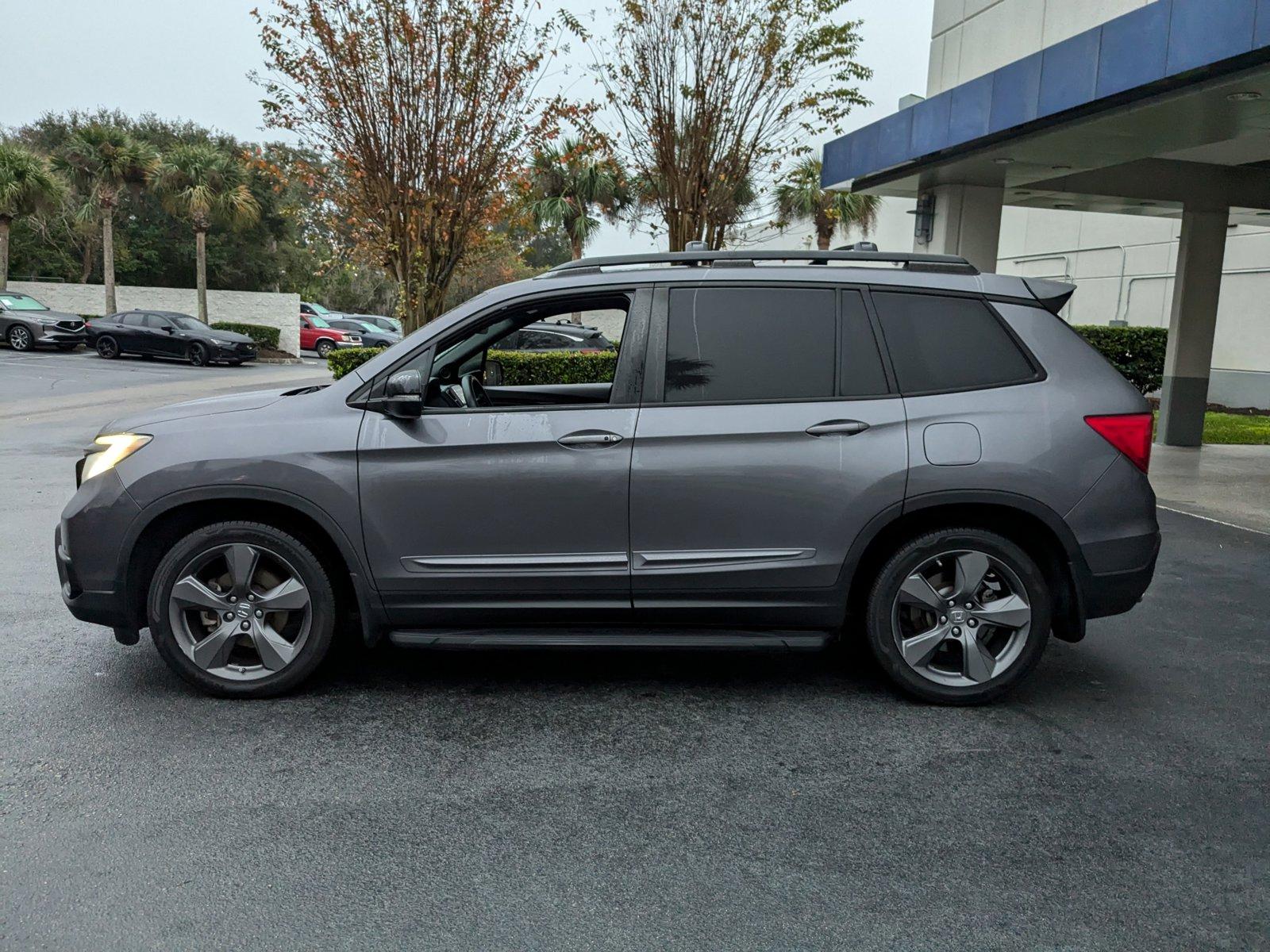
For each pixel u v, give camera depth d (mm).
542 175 31875
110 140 32000
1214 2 6863
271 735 3740
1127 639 5043
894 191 12180
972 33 14281
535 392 5488
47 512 7766
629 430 3904
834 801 3262
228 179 33406
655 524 3926
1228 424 15125
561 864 2857
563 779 3410
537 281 4109
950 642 4141
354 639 4957
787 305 4035
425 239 12680
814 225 29781
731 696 4227
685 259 4094
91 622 4035
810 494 3900
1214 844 3004
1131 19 7637
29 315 27641
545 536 3941
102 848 2898
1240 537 7469
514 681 4383
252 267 47938
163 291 35000
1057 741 3762
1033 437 3885
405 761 3537
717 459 3889
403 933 2512
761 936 2518
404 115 12125
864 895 2711
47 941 2447
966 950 2467
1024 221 22750
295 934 2500
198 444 3938
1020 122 8891
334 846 2936
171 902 2629
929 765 3545
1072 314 21203
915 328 4012
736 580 3959
